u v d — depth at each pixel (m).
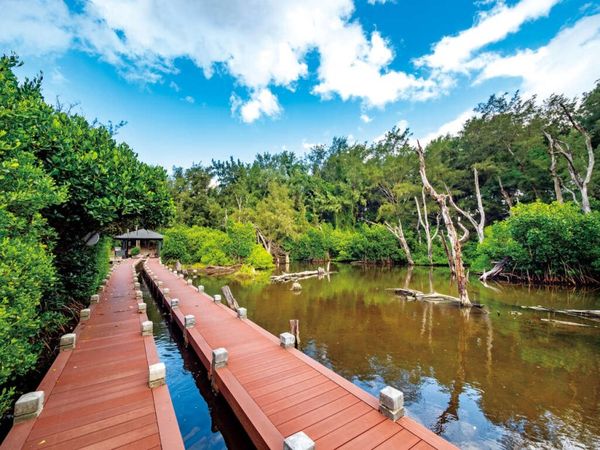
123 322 8.40
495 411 5.36
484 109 32.91
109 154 6.70
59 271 7.91
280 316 11.92
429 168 32.09
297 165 53.03
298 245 38.28
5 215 3.42
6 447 3.33
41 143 5.15
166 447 3.42
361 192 40.91
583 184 18.58
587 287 16.97
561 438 4.61
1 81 3.96
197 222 41.94
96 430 3.72
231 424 4.91
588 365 7.14
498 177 28.77
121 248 35.84
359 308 13.16
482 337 9.20
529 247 18.11
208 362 6.11
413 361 7.53
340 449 3.43
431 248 32.34
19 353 3.44
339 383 5.07
